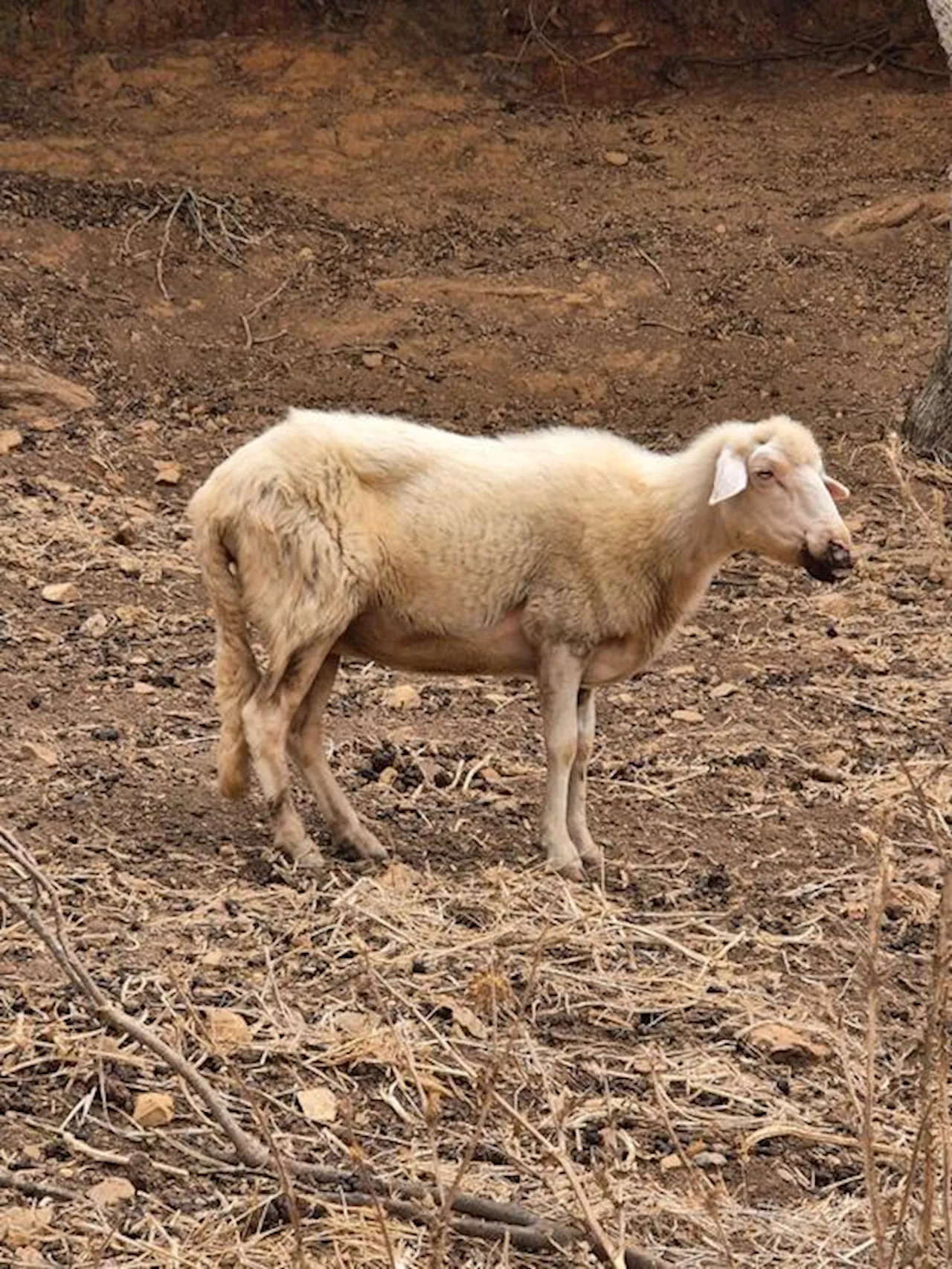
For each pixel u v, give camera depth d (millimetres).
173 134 20609
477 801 9875
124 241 18156
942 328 17875
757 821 9867
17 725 10281
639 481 9055
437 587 8805
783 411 16656
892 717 11336
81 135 20438
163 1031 7312
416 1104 7070
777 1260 6352
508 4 22859
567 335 17797
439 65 22312
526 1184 6652
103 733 10266
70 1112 6832
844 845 9656
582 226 19594
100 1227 6223
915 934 8758
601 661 9125
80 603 12211
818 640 12508
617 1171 6738
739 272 18703
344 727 10672
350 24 22656
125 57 21641
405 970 7996
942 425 15555
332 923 8344
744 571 13711
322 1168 6543
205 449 15531
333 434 8711
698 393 17078
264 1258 6141
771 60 23094
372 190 20031
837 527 8828
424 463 8805
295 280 18281
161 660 11469
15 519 13328
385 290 18203
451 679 11484
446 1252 5898
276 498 8578
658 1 23156
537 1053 7504
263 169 20172
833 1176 6914
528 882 8875
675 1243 6402
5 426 15172
